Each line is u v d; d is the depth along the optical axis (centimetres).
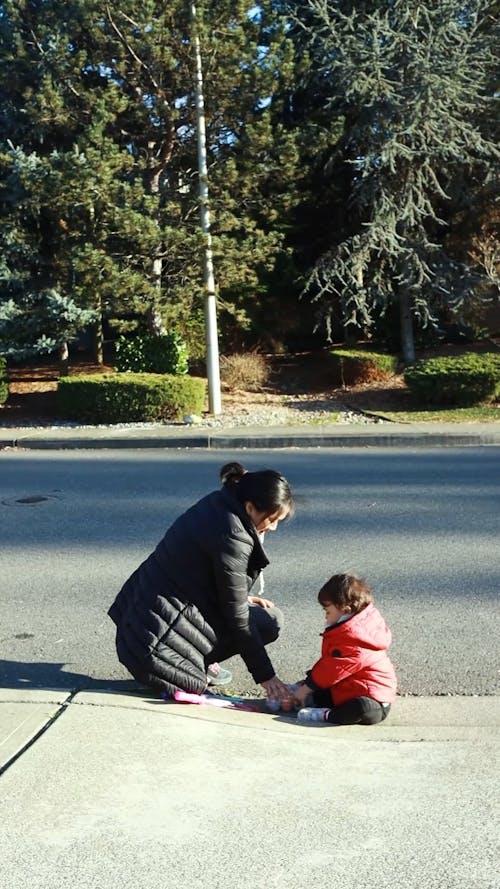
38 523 874
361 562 712
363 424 1560
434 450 1346
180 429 1558
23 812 327
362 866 297
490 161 1966
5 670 512
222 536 430
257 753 378
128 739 384
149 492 1018
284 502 434
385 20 1762
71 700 427
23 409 1830
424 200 1867
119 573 699
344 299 1978
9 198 1773
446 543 763
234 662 543
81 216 1778
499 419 1555
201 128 1692
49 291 1792
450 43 1811
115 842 310
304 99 1967
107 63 1759
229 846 308
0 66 1784
